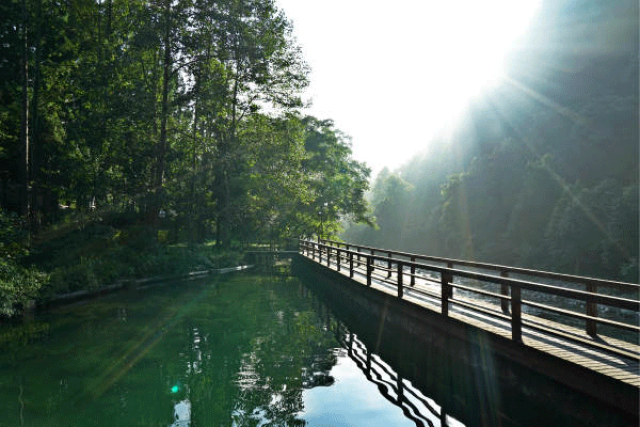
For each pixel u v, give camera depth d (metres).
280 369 8.82
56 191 24.73
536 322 7.77
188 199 31.81
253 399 7.12
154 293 18.56
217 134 31.84
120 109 23.33
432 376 8.45
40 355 9.46
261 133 33.38
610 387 4.74
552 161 49.00
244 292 20.00
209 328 12.48
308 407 6.78
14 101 23.30
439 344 8.66
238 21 26.39
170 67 27.02
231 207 31.94
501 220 55.19
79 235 20.20
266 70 29.33
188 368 8.77
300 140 35.62
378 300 12.45
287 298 18.50
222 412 6.55
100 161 24.84
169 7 25.08
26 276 13.90
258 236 40.56
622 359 5.41
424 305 9.52
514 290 6.51
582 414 5.13
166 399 7.11
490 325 7.43
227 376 8.32
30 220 19.69
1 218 15.98
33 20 22.30
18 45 23.14
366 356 9.88
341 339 11.49
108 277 17.78
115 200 27.03
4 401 6.96
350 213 50.41
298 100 32.00
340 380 8.11
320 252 24.78
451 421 6.21
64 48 24.48
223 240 33.84
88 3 25.08
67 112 25.39
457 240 60.81
